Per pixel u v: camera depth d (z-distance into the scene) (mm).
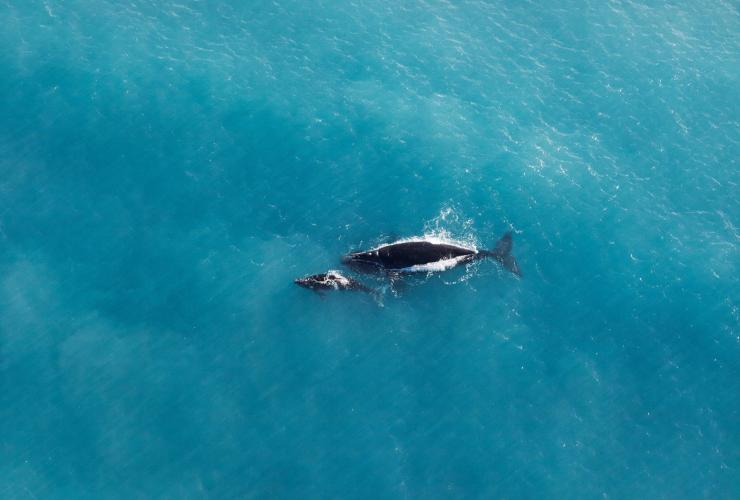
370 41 79312
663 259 66812
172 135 72500
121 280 65062
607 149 72938
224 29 79500
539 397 61000
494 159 72188
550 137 73688
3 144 71312
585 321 64062
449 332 63438
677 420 60125
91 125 72750
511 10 81875
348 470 58156
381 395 60906
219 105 74375
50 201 68688
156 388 60781
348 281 64500
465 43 79562
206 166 70875
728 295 65188
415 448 59031
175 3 80875
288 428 59500
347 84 76375
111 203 68750
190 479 57625
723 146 72625
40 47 76812
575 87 76562
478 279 65375
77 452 58250
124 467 57844
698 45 78812
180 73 76062
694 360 62406
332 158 71812
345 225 68125
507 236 67562
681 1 81812
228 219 68188
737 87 75750
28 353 61875
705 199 70000
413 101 75562
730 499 57250
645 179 71125
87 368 61469
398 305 64250
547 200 69875
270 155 71750
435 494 57375
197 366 61688
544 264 66500
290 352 62375
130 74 75688
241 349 62375
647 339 63250
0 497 56531
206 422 59594
